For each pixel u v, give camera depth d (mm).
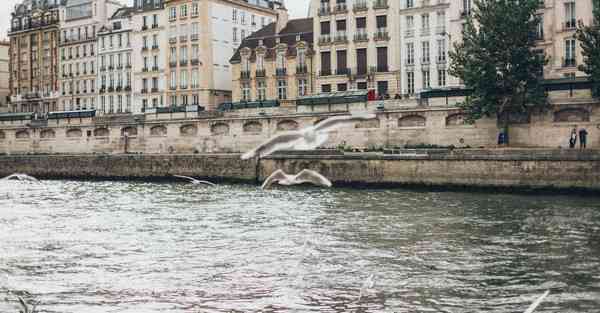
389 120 65812
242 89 91000
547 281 24531
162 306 22641
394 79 77875
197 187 64625
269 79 88438
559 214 39594
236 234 35031
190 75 97250
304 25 90250
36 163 84375
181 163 72250
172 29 99125
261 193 56656
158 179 74000
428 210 42438
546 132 58625
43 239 34656
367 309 21844
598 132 56219
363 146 67125
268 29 93875
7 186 70000
